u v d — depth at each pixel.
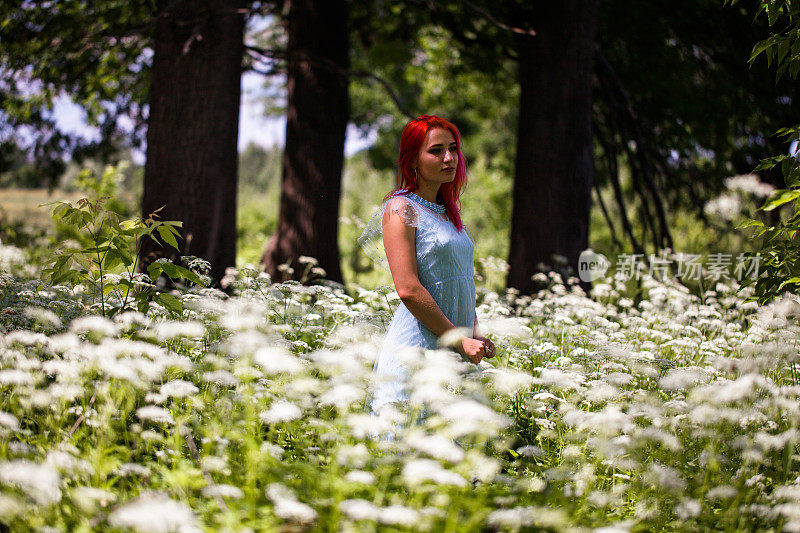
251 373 2.60
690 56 9.77
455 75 13.16
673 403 2.76
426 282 2.96
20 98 9.99
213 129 6.37
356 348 2.77
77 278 3.56
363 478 2.04
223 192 6.44
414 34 11.88
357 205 28.72
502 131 31.41
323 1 8.56
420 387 2.26
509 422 2.26
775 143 9.38
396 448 2.45
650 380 3.38
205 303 3.44
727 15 9.09
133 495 2.22
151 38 8.70
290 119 8.77
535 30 7.66
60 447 2.23
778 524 2.26
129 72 9.89
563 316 4.41
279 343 3.03
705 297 5.84
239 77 6.61
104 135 10.77
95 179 11.78
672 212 9.91
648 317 5.03
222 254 6.43
